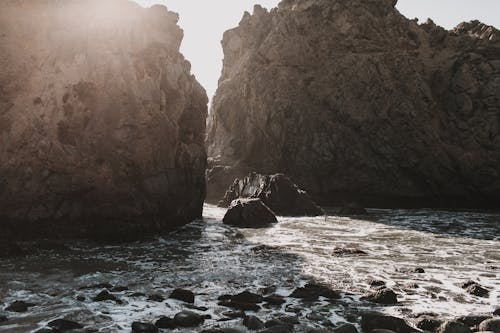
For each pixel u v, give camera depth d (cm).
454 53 4141
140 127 1861
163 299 977
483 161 3681
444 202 3853
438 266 1374
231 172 4262
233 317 870
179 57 2292
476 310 938
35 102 1723
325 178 3981
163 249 1620
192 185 2312
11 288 1038
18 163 1670
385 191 3875
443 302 993
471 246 1764
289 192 2981
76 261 1363
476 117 3800
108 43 1856
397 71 4012
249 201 2445
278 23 4572
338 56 4153
